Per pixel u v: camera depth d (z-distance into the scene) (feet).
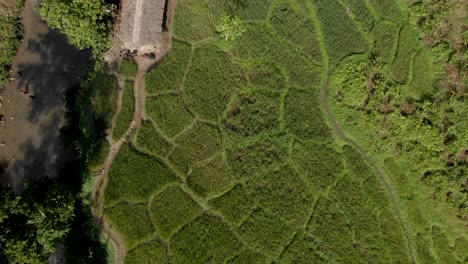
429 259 62.34
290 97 64.80
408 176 63.21
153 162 65.05
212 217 64.59
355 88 63.67
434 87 63.26
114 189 64.95
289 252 63.36
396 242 62.90
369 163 63.82
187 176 65.00
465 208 61.62
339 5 64.64
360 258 62.95
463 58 62.90
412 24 63.87
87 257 62.69
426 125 62.49
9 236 50.75
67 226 59.21
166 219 64.75
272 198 64.23
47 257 56.95
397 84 63.62
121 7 63.41
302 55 64.90
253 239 63.87
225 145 64.90
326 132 64.28
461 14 63.16
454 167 62.08
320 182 64.08
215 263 63.82
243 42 65.10
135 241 64.54
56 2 56.34
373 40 64.28
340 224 63.46
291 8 65.10
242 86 65.21
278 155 64.49
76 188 64.69
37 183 61.21
